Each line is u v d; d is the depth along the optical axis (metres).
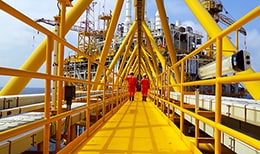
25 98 5.06
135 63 41.03
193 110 8.95
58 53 5.02
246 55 3.22
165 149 4.70
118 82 14.80
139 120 8.74
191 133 10.67
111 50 53.47
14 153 3.35
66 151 4.14
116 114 10.70
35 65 7.20
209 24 10.19
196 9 10.55
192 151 4.48
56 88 5.08
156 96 14.45
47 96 3.33
